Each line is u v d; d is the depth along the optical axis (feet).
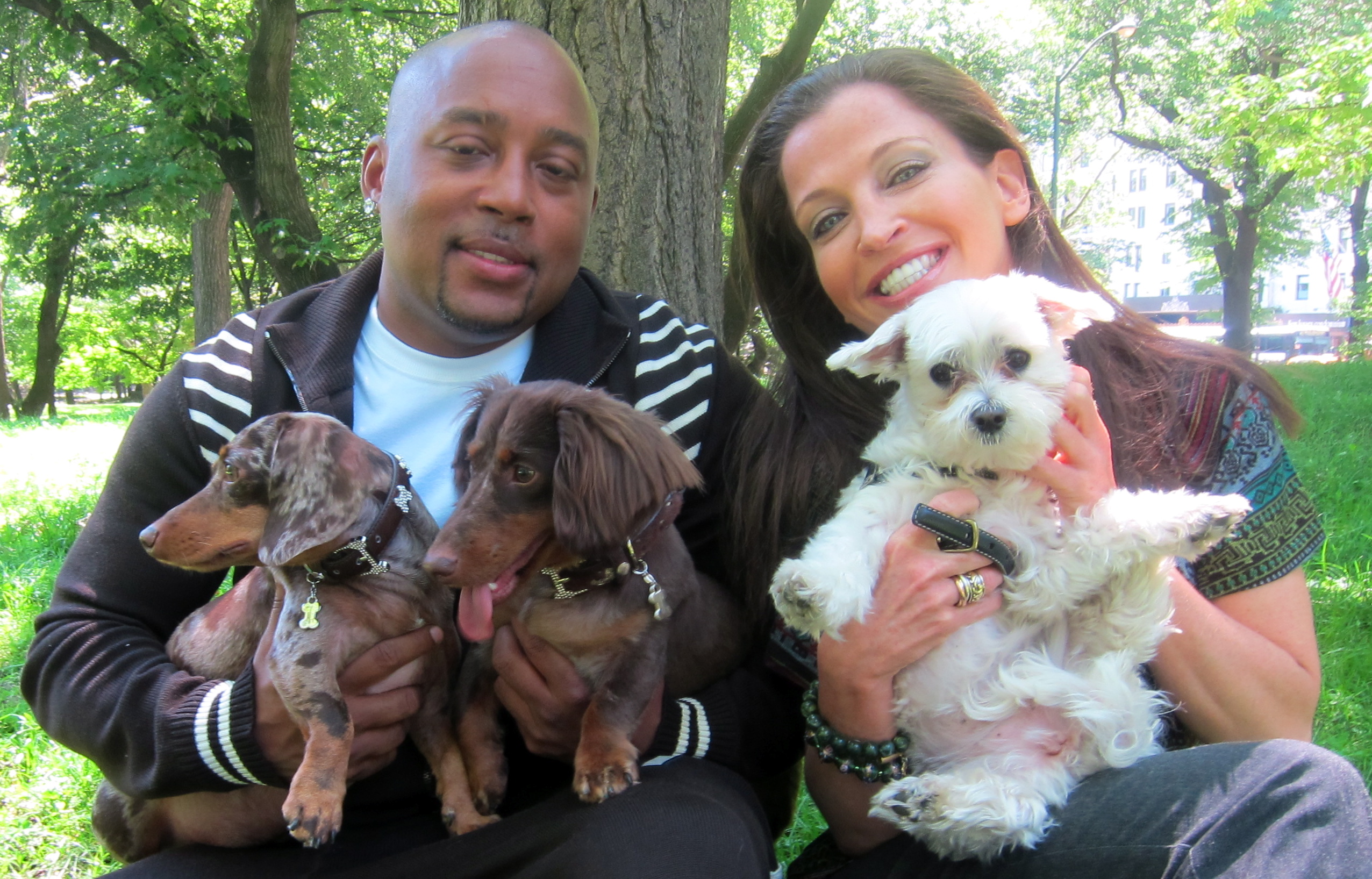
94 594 2.16
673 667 2.27
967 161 2.30
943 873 1.86
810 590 1.93
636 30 3.58
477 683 2.14
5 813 3.03
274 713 1.88
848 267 2.33
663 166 3.66
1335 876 1.53
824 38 18.92
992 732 1.99
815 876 2.22
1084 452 2.00
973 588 1.93
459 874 1.81
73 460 12.66
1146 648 1.95
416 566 2.05
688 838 1.70
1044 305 2.14
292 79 12.91
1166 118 27.27
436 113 2.21
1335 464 7.52
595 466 1.85
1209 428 2.16
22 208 18.15
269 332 2.35
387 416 2.40
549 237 2.30
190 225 16.26
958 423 1.95
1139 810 1.73
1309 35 22.52
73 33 11.94
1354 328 31.24
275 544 1.89
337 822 1.76
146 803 2.18
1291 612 2.06
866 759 2.05
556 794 1.99
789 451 2.43
